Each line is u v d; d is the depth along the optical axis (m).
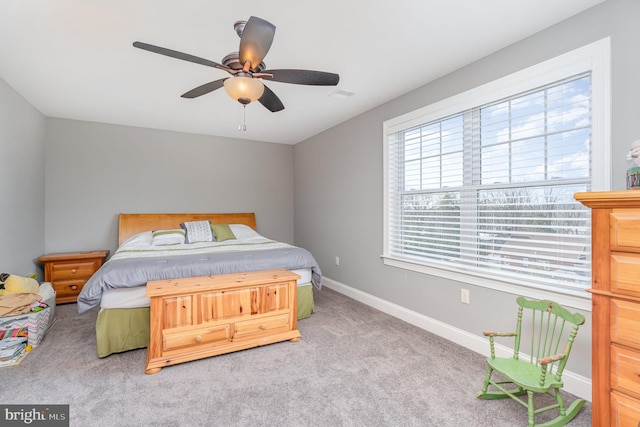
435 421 1.57
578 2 1.68
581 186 1.80
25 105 3.15
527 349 2.02
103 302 2.28
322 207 4.46
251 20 1.41
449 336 2.55
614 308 1.19
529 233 2.05
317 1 1.66
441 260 2.70
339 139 4.04
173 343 2.14
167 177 4.40
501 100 2.20
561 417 1.54
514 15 1.79
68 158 3.83
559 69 1.85
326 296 3.86
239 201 4.93
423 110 2.78
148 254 2.91
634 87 1.57
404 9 1.74
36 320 2.43
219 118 3.82
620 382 1.18
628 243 1.14
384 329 2.79
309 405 1.71
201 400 1.75
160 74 2.58
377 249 3.38
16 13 1.77
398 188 3.16
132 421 1.57
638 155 1.26
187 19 1.83
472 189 2.42
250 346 2.36
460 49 2.18
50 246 3.74
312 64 2.40
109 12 1.76
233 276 2.55
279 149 5.26
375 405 1.70
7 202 2.77
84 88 2.88
